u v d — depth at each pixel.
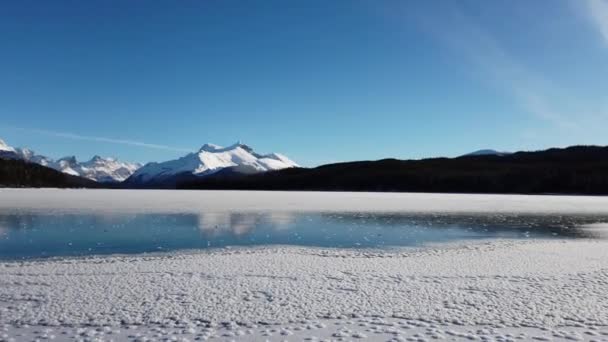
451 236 27.34
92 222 33.88
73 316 11.22
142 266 17.11
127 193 105.19
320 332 10.32
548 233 28.98
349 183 157.88
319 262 18.14
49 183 155.38
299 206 55.09
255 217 39.22
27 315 11.26
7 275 15.49
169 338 9.90
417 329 10.55
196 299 12.67
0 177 137.50
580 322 11.02
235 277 15.30
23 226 30.95
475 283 14.65
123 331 10.27
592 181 116.94
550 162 163.75
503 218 39.44
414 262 18.33
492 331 10.43
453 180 137.75
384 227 32.06
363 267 17.16
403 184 144.62
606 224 34.53
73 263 17.77
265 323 10.88
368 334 10.21
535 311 11.77
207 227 31.20
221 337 9.99
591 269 16.88
